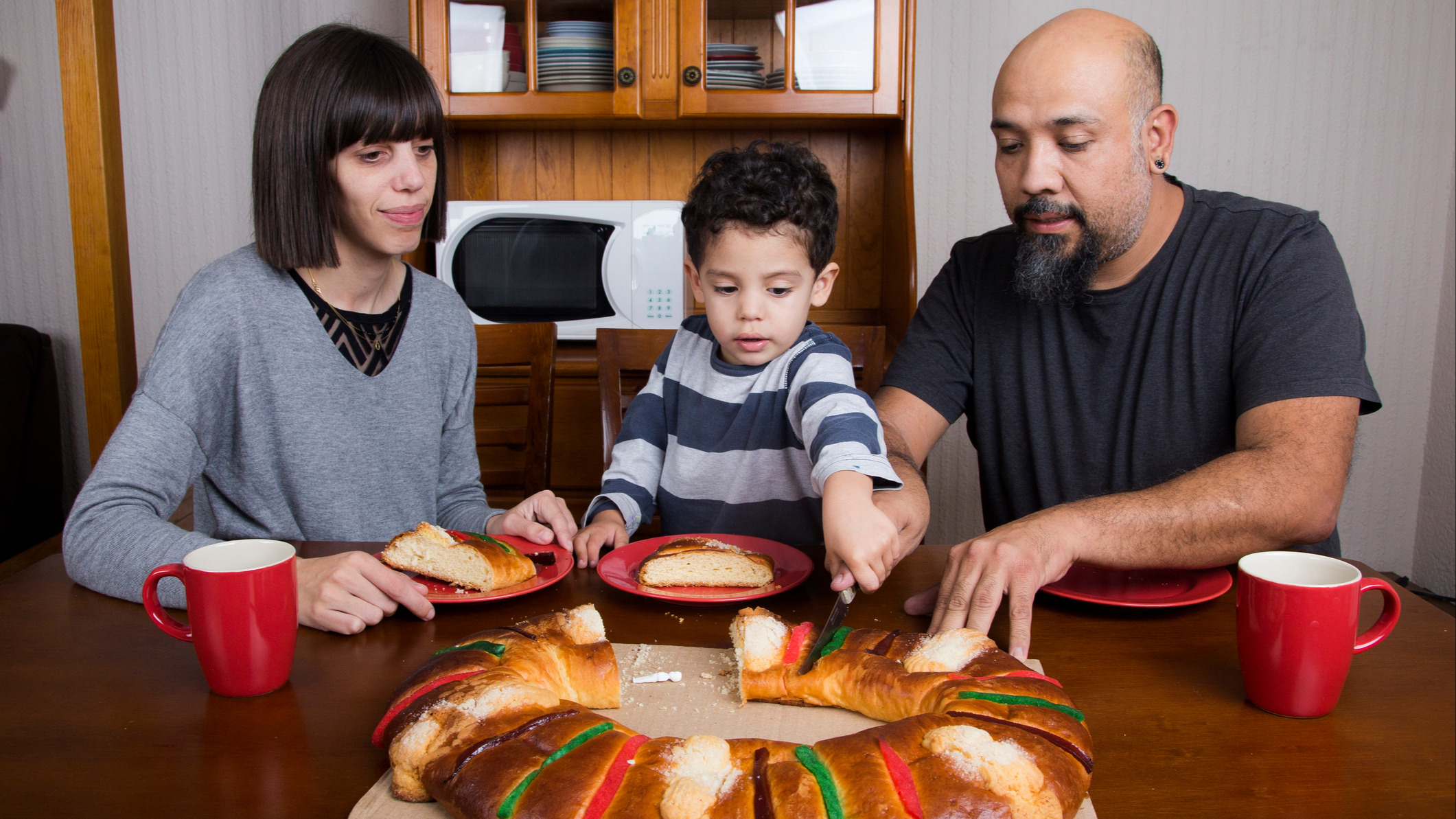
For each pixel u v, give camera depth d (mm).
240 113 2643
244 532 1187
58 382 2697
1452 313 2537
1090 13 1134
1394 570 2715
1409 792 525
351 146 1054
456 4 2182
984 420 1422
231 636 635
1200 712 624
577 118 2242
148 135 2652
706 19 2168
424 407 1271
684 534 1119
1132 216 1159
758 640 667
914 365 1404
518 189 2521
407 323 1258
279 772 555
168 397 1047
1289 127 2553
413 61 1101
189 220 2691
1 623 794
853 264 2508
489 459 2225
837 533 790
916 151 2609
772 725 612
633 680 674
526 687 567
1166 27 2533
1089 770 522
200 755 574
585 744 511
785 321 1093
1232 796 522
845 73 2182
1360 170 2559
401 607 832
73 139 1926
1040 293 1227
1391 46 2500
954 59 2562
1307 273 1151
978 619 733
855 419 947
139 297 2721
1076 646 736
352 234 1133
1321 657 594
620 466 1214
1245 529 888
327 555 979
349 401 1187
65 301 2719
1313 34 2508
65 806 517
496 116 2215
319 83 1036
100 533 885
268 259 1111
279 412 1143
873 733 525
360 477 1206
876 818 444
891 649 663
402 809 513
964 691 574
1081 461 1342
